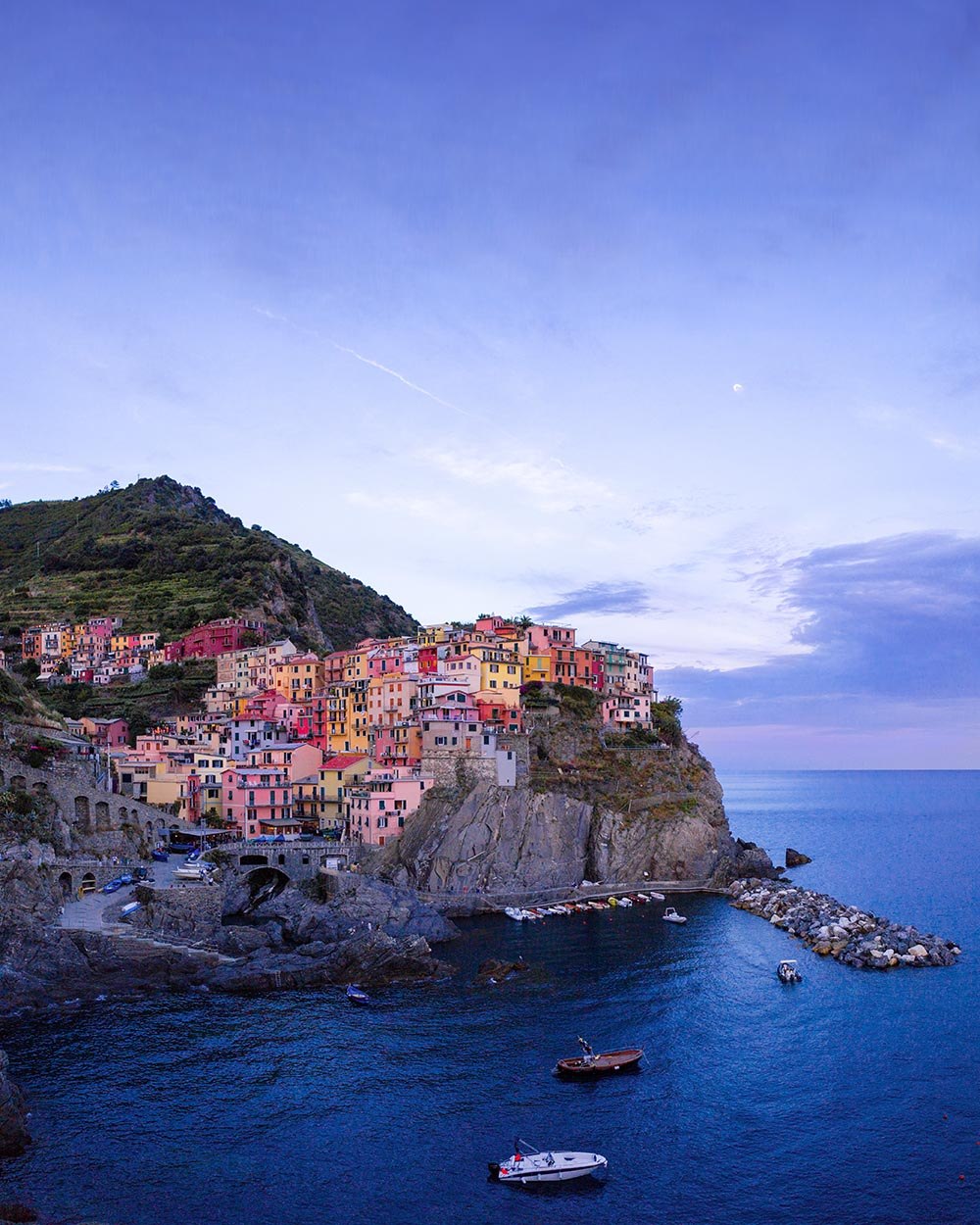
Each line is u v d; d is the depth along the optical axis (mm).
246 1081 90438
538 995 116250
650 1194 73062
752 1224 69438
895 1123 83750
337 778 191625
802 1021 107438
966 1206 71562
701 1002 114125
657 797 197250
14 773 140625
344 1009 110188
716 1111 85938
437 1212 70375
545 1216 70125
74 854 142625
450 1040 101562
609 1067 93562
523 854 176000
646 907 169875
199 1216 68688
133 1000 111750
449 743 181750
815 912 154000
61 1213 67938
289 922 139250
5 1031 101188
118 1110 83938
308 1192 72312
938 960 130000
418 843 169750
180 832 172875
